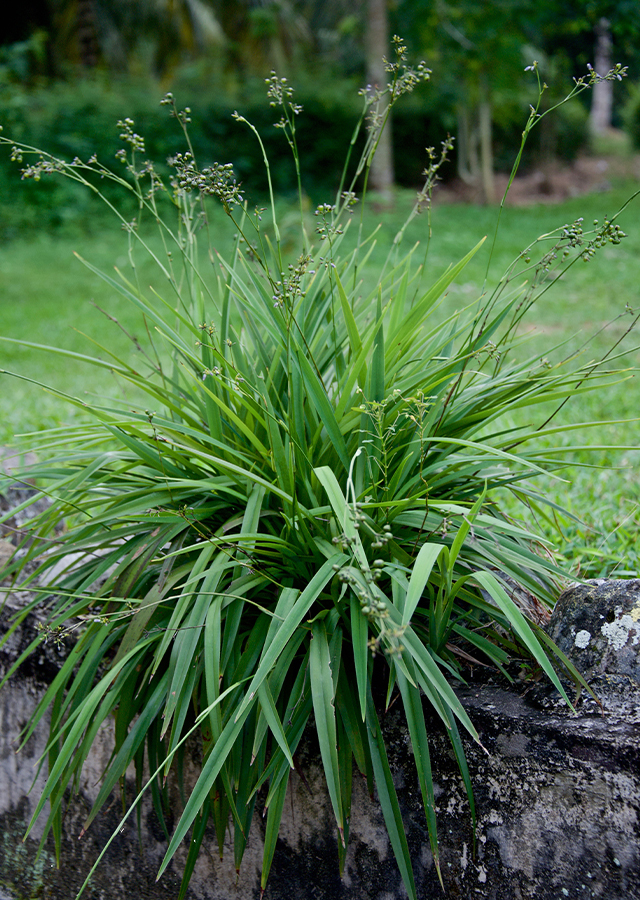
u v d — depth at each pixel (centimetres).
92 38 1845
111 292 983
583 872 187
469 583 204
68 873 230
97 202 1398
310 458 207
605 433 396
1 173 1388
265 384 211
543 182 2002
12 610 238
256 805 210
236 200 205
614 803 185
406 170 1939
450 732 188
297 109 223
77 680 204
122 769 196
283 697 202
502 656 202
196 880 218
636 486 319
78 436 228
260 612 208
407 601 174
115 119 1539
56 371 638
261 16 1809
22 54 1844
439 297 223
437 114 1889
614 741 185
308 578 205
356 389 206
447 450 213
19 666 233
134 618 201
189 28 1922
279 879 211
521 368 221
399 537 209
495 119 1983
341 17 2088
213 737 188
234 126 1670
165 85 1802
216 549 204
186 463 215
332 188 1680
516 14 1512
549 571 205
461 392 218
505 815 193
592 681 193
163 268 231
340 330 226
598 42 1738
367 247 1130
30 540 256
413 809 200
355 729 194
